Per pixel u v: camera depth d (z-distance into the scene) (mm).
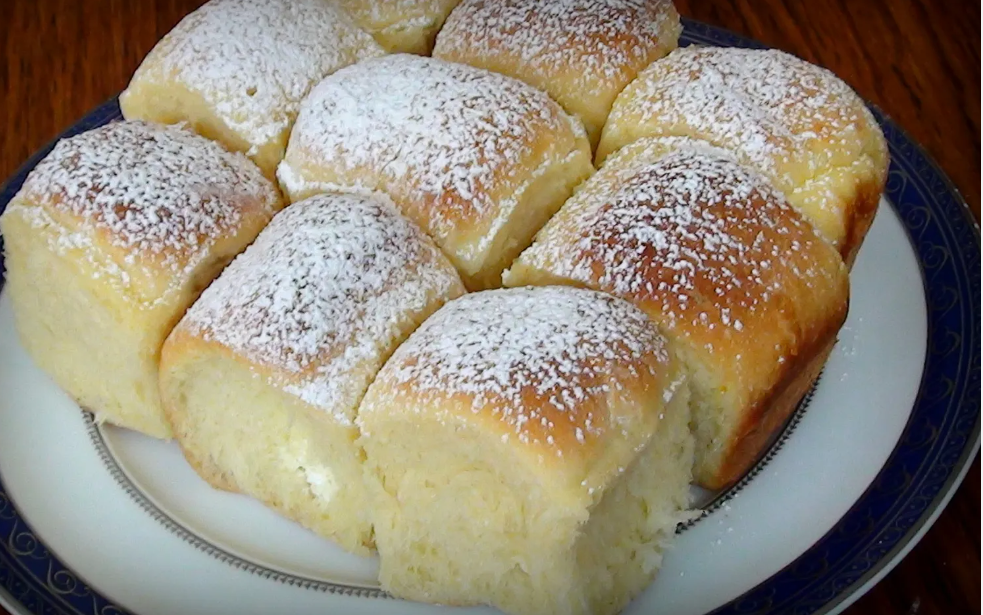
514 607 311
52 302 351
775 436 347
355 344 312
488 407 286
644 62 377
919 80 461
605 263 317
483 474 297
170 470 352
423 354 301
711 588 317
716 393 317
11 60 481
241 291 318
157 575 327
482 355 295
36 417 362
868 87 459
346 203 332
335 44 382
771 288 316
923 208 394
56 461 351
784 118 348
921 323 370
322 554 332
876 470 338
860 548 319
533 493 290
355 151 343
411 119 343
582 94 372
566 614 302
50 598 319
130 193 334
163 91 374
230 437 336
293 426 323
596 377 291
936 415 346
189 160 345
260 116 364
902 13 485
